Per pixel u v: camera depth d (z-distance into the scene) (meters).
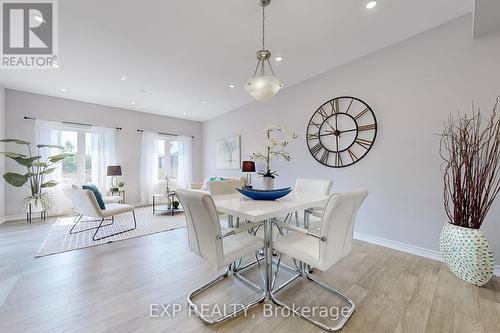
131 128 5.44
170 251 2.66
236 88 4.07
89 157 4.84
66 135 4.58
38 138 4.15
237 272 2.15
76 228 3.57
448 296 1.75
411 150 2.63
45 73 3.32
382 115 2.87
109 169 4.75
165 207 4.94
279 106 4.22
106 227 3.64
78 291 1.82
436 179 2.46
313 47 2.82
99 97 4.45
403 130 2.70
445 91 2.41
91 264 2.30
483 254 1.85
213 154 6.24
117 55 2.86
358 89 3.09
